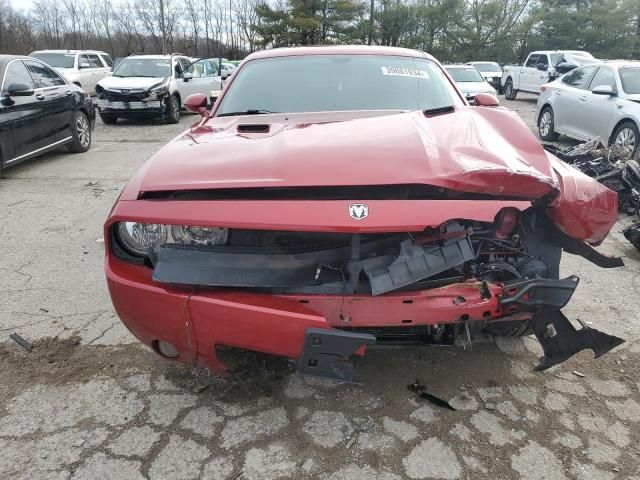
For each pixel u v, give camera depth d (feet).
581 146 23.18
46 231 16.97
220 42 187.21
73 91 29.96
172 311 7.20
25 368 9.57
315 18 124.98
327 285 7.23
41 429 8.04
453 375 9.30
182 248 7.40
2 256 14.87
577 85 34.04
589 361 9.77
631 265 14.71
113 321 11.22
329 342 6.77
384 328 7.85
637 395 8.84
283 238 7.55
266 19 128.16
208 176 7.44
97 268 14.05
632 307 12.03
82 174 25.21
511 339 10.32
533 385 9.05
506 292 7.32
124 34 178.50
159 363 9.68
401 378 9.21
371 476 7.16
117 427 8.07
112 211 7.51
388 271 7.14
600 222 7.98
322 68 12.48
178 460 7.44
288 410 8.43
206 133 9.82
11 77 24.32
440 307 7.11
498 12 136.87
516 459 7.46
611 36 130.62
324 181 7.04
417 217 6.85
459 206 7.12
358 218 6.78
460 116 9.21
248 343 7.11
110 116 43.52
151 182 7.55
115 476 7.16
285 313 6.85
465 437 7.86
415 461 7.42
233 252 7.34
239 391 8.87
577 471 7.25
